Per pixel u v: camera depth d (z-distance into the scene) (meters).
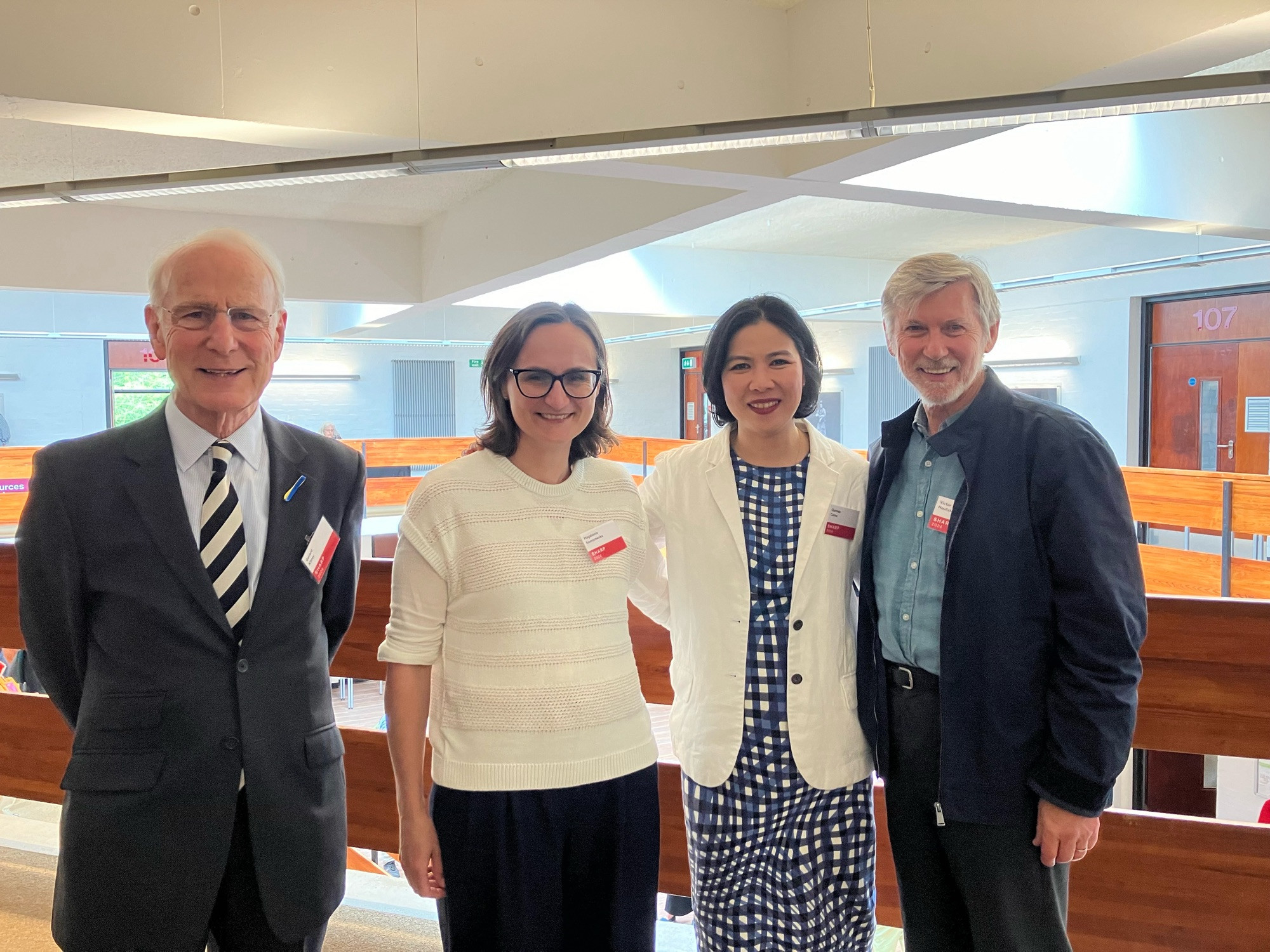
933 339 1.57
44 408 11.16
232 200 7.05
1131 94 2.54
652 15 3.55
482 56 3.35
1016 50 3.00
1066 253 8.06
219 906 1.48
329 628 1.68
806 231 8.30
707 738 1.73
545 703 1.48
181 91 3.02
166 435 1.46
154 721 1.38
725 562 1.76
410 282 8.28
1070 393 9.55
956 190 4.81
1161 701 1.99
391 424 13.75
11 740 2.77
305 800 1.48
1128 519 1.48
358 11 3.21
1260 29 2.55
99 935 1.36
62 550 1.39
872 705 1.70
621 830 1.53
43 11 2.88
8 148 5.25
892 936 3.33
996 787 1.51
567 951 1.54
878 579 1.69
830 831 1.75
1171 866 2.01
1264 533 5.21
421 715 1.53
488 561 1.50
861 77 3.44
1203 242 6.75
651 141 2.95
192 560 1.40
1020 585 1.51
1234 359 8.09
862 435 11.37
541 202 6.16
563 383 1.51
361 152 3.46
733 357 1.77
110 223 7.16
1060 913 1.54
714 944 1.74
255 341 1.45
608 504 1.63
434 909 2.46
